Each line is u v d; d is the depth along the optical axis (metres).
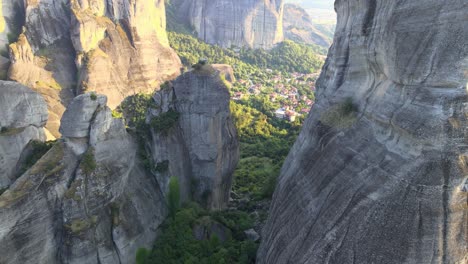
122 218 29.58
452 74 15.62
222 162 42.75
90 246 26.66
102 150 29.44
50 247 25.92
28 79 74.69
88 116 28.50
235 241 31.14
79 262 26.23
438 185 15.62
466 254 15.82
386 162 17.52
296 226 20.84
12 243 23.61
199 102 38.81
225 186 45.00
